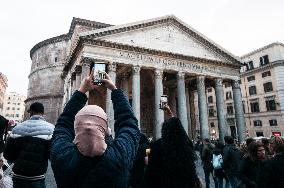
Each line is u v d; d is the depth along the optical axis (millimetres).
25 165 4379
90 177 1814
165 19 33375
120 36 30141
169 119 3643
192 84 41375
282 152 4121
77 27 40625
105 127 2064
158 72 31094
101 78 2604
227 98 56562
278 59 45406
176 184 3133
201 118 32562
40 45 55062
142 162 6113
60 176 1889
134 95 28828
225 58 36812
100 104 36312
